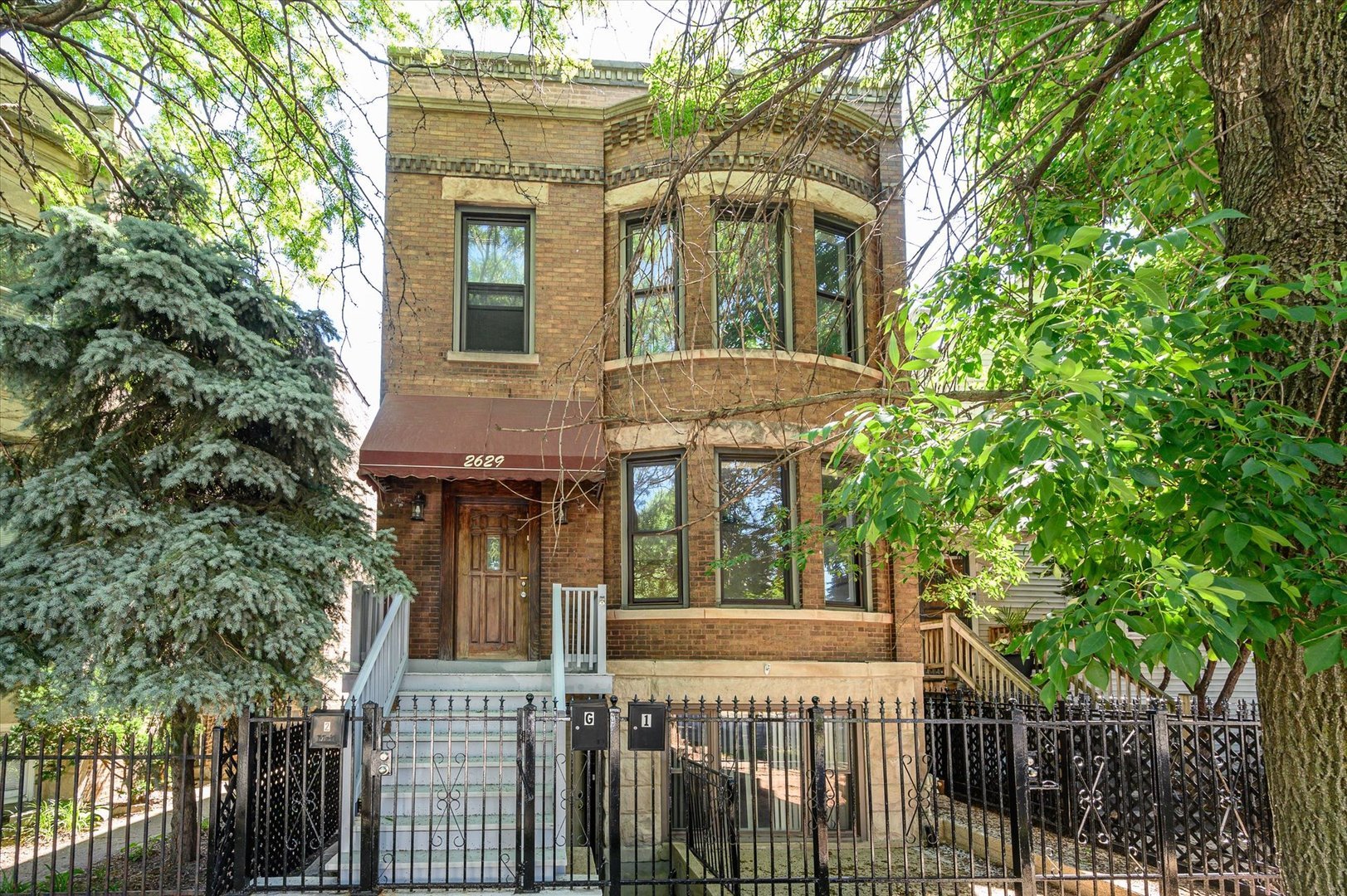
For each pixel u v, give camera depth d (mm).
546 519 13430
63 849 11188
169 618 8766
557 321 13898
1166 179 6711
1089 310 4898
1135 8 7465
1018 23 6816
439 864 8992
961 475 4766
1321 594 4141
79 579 8688
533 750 8297
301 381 10117
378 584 10273
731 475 13125
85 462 9234
